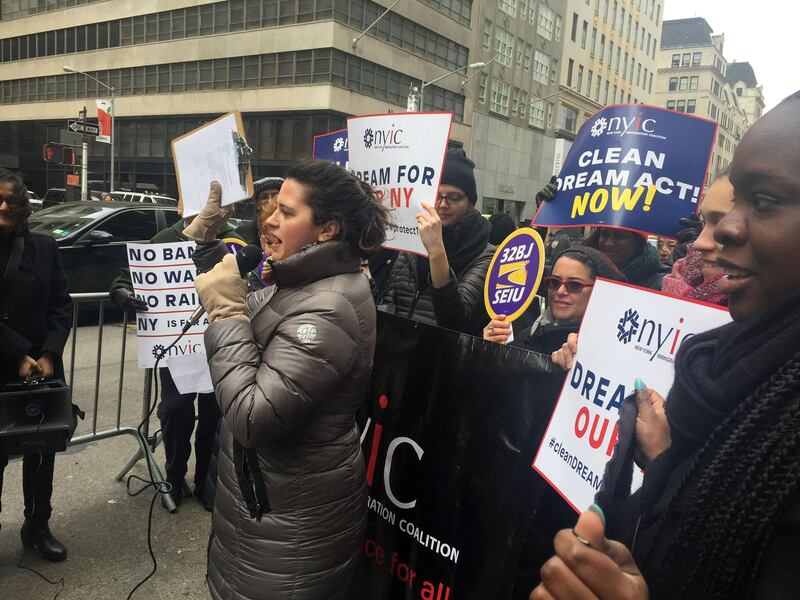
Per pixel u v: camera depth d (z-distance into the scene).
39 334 2.49
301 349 1.34
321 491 1.46
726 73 71.06
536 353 1.51
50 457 2.51
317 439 1.44
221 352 1.41
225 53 29.58
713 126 1.76
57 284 2.62
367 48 27.88
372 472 1.90
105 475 3.41
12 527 2.81
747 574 0.73
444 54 32.16
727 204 1.17
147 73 33.12
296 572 1.46
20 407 2.32
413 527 1.75
